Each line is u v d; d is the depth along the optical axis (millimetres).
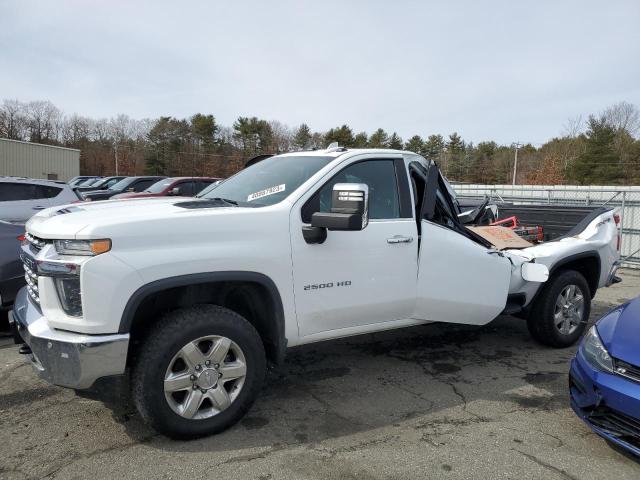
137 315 3098
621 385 2971
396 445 3203
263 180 3986
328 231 3545
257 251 3238
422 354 4988
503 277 4516
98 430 3289
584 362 3297
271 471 2883
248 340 3244
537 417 3652
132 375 3021
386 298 3854
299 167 3943
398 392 4047
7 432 3266
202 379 3111
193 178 15523
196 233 3061
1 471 2826
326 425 3451
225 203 3643
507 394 4055
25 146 32906
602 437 3178
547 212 6059
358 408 3736
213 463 2945
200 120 71625
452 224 4359
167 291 3211
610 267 5605
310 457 3037
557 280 5066
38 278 2930
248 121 71625
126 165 73500
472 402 3887
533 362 4812
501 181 79250
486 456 3098
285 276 3367
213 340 3145
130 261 2850
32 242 3195
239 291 3512
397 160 4113
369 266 3740
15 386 3971
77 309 2826
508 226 6133
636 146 60406
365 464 2977
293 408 3709
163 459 2971
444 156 83688
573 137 72688
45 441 3156
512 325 6078
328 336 3697
